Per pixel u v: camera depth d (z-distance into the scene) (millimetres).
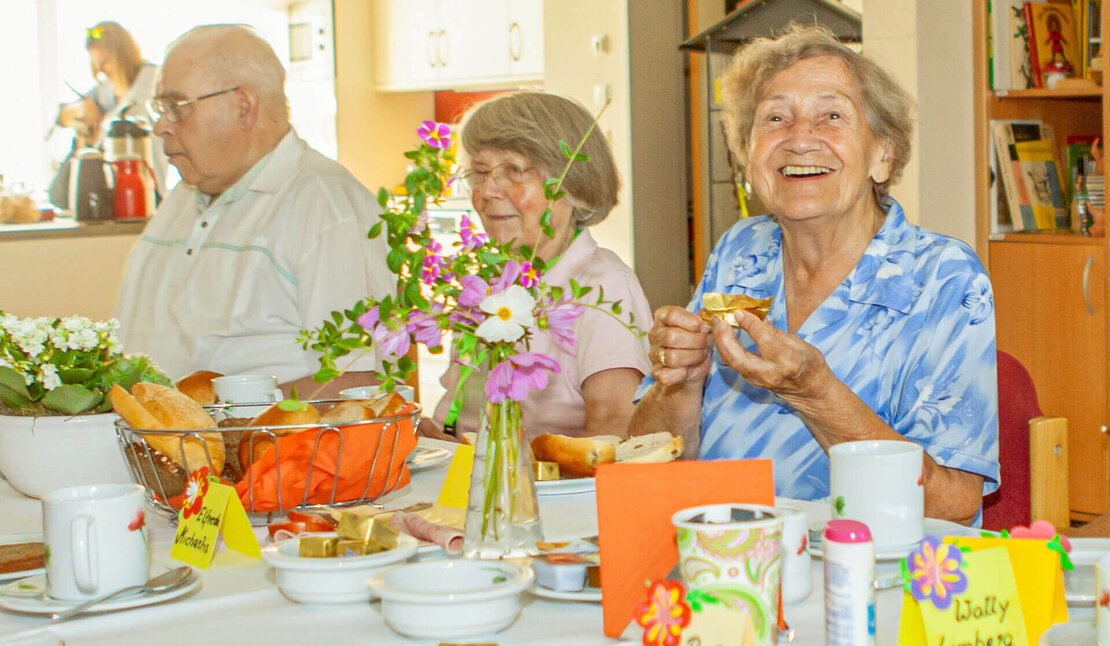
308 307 2494
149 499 1370
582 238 2062
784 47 1663
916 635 833
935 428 1456
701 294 1845
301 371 2498
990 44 3209
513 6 5367
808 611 950
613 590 892
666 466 911
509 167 2000
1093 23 3148
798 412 1518
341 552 1039
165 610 1004
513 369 1047
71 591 1010
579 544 1052
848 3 3562
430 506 1246
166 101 2553
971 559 821
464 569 947
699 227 4562
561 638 904
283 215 2551
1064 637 818
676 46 4492
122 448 1315
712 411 1713
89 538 1004
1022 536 891
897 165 1679
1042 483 1628
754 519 870
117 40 4984
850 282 1604
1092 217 3107
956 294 1521
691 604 802
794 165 1603
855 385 1572
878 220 1697
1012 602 832
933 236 1612
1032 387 1681
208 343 2527
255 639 929
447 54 5695
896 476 1034
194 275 2598
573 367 1987
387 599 909
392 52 5992
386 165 6199
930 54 3129
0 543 1232
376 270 2553
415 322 1041
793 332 1691
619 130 4441
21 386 1465
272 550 1046
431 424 2170
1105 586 779
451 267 1052
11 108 4824
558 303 1082
